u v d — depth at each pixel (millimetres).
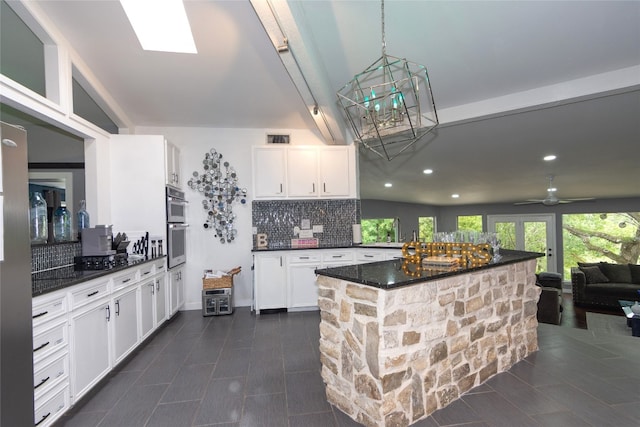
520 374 2371
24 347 1544
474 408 1953
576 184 6891
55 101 2750
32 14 2416
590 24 2385
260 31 2758
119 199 3650
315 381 2338
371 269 2105
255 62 3195
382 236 9867
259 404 2049
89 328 2191
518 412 1904
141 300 3008
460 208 10609
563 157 5211
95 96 3457
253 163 4363
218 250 4562
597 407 1945
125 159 3666
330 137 4375
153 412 1979
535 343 2797
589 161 5352
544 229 9117
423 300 1878
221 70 3311
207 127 4570
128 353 2729
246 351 2904
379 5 2324
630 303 5625
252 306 4383
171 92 3662
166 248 3699
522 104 3330
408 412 1789
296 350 2920
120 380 2387
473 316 2203
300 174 4449
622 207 8078
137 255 3379
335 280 2018
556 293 5453
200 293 4500
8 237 1464
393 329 1733
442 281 1998
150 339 3236
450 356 2037
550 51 2705
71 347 1995
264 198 4371
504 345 2455
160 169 3711
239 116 4273
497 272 2426
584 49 2656
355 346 1854
